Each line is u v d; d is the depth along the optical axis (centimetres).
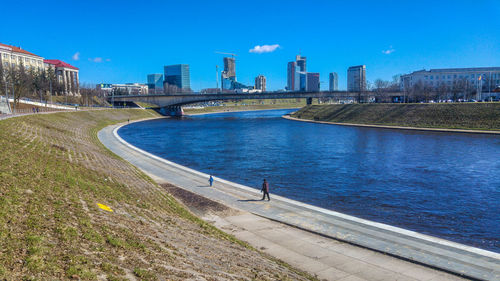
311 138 9844
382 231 2902
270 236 2744
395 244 2606
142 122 17200
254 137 10331
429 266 2228
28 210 1888
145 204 3014
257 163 6325
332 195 4238
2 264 1241
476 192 4288
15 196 2045
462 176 5088
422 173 5328
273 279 1797
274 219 3183
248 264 1973
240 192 4216
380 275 2091
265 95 19888
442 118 11756
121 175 4225
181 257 1814
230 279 1636
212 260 1898
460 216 3475
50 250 1459
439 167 5716
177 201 3641
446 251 2480
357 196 4188
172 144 9069
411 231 2916
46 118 9119
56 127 8088
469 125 10775
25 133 5478
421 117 12388
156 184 4353
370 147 7981
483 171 5366
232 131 12288
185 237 2280
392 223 3297
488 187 4491
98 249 1614
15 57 18425
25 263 1290
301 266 2192
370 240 2683
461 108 11738
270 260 2191
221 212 3356
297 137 10156
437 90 18325
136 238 1933
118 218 2280
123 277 1373
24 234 1554
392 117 13262
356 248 2536
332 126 13775
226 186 4525
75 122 11131
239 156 7100
